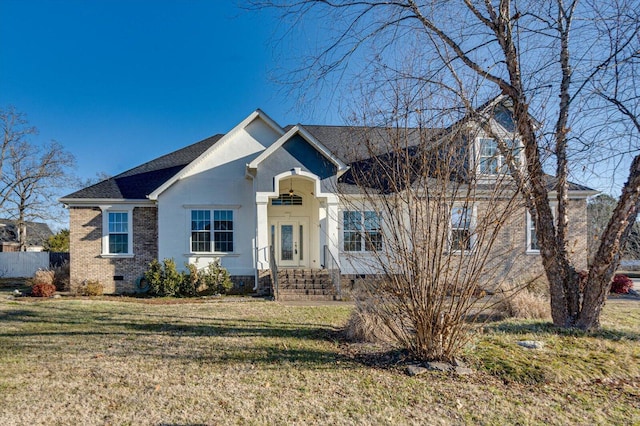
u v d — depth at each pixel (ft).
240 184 56.18
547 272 28.66
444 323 20.11
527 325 28.32
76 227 55.31
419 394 16.87
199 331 28.99
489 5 27.37
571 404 16.05
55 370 20.16
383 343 24.62
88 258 55.26
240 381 18.53
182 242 54.70
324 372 19.69
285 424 14.28
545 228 27.94
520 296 33.94
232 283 53.62
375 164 23.48
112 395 16.90
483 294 20.36
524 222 54.03
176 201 54.90
